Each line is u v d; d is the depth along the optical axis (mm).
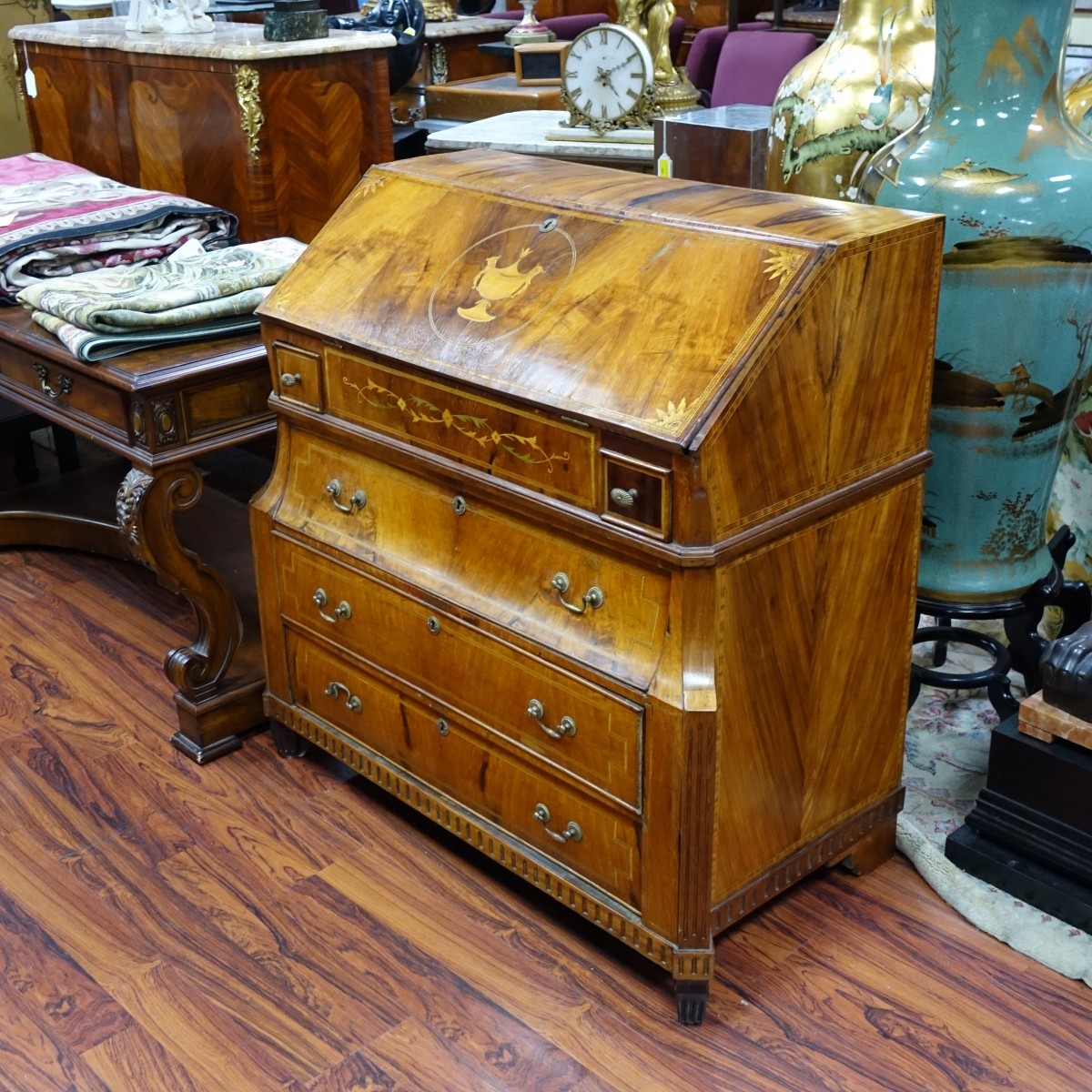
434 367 2045
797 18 6676
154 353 2525
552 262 2049
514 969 2168
